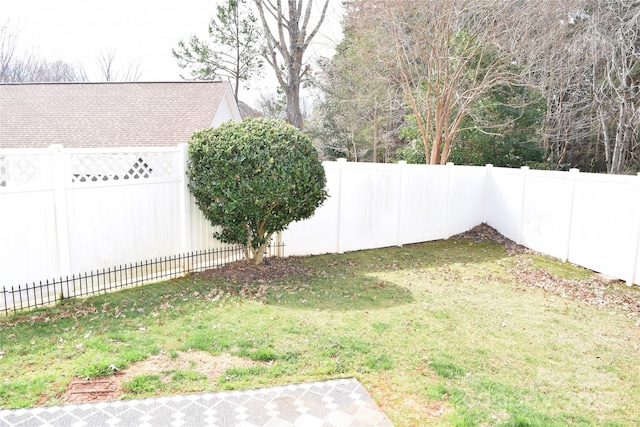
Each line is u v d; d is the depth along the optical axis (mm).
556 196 9148
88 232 5754
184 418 3240
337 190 8719
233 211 6434
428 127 14391
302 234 8422
